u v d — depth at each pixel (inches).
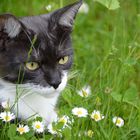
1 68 188.9
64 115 194.9
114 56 225.9
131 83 232.1
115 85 216.8
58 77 190.5
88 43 263.3
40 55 187.2
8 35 186.9
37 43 187.0
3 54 187.9
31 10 285.1
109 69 222.2
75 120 193.8
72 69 224.1
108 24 268.8
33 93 193.0
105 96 208.1
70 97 204.5
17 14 279.4
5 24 185.5
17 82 186.2
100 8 293.7
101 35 271.0
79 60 245.1
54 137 187.5
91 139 189.0
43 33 189.5
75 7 196.9
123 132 193.9
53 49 189.3
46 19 196.9
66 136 180.1
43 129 185.9
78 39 265.1
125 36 240.2
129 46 225.9
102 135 189.8
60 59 193.6
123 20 251.0
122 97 202.8
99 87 215.5
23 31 185.6
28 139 183.9
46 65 189.5
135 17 272.5
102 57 245.6
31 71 188.1
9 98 192.2
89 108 199.8
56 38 191.0
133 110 209.0
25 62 186.5
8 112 185.2
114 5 218.2
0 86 191.9
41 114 200.2
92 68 238.7
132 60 216.7
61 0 245.1
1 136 185.5
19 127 184.4
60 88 193.0
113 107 206.4
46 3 270.2
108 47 247.8
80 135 188.1
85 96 204.2
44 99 198.1
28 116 196.5
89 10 290.8
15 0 287.9
